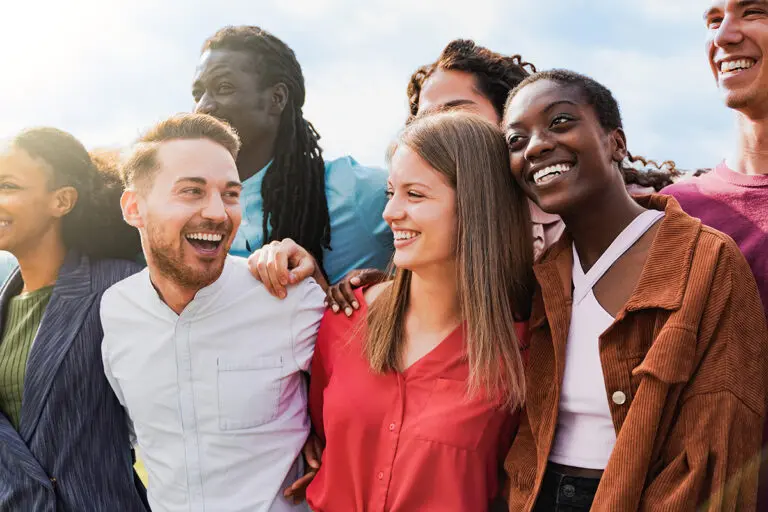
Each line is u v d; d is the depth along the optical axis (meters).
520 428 1.79
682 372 1.49
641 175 2.58
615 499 1.48
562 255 1.79
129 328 2.03
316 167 2.76
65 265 2.20
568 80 1.69
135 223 1.96
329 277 2.77
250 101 2.61
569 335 1.70
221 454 1.95
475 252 1.83
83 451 2.06
